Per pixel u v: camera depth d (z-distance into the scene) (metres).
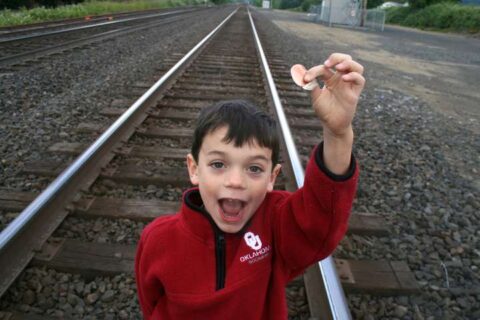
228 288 1.30
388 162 4.59
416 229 3.24
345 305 2.08
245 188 1.21
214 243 1.31
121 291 2.40
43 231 2.77
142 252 1.44
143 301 1.55
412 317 2.36
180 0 50.91
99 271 2.52
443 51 18.48
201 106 6.07
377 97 7.94
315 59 11.84
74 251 2.66
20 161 3.96
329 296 2.14
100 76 7.73
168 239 1.36
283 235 1.32
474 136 5.99
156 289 1.45
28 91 6.37
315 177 1.18
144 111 5.46
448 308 2.45
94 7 23.86
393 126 6.08
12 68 7.74
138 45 11.99
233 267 1.32
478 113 7.56
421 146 5.27
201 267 1.32
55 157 4.09
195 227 1.31
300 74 1.11
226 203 1.27
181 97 6.54
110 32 14.03
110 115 5.46
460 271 2.76
